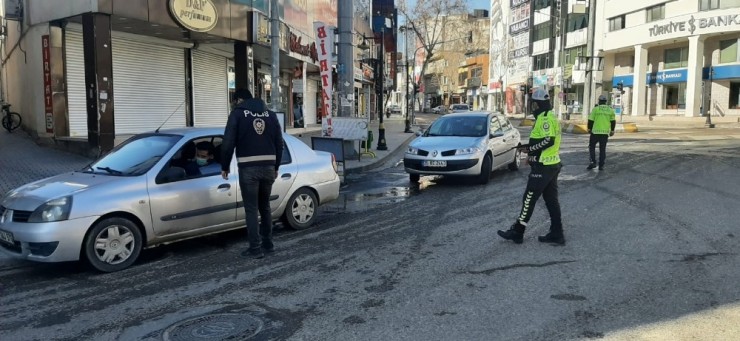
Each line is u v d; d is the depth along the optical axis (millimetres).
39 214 5426
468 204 9172
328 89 15000
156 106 17312
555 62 59250
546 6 61750
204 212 6402
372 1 50469
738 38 38938
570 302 4531
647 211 8094
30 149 14188
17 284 5438
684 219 7492
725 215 7672
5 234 5602
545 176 6230
